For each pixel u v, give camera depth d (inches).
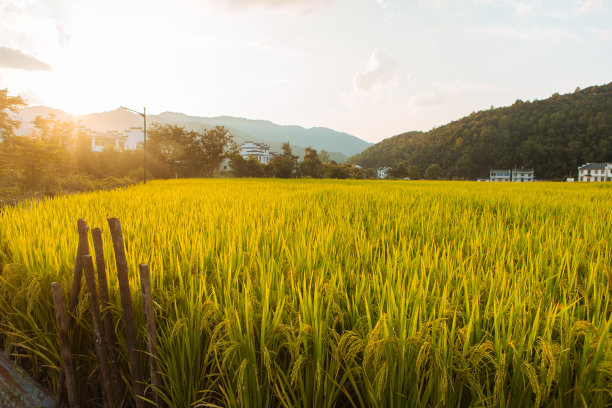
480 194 577.9
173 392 104.8
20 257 163.6
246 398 88.5
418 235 226.7
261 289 114.7
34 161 840.3
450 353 83.4
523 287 117.8
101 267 109.3
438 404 76.7
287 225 232.5
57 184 863.1
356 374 92.0
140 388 108.4
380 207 385.1
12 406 123.7
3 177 799.7
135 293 117.8
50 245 171.5
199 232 211.2
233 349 89.7
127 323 105.5
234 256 152.4
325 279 130.6
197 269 142.1
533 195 562.6
